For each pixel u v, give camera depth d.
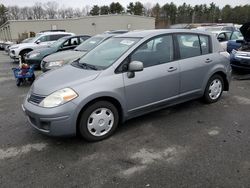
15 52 14.11
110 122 3.95
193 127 4.28
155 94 4.33
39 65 10.55
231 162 3.21
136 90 4.07
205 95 5.23
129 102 4.05
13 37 42.75
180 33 4.70
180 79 4.61
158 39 4.38
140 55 4.15
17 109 5.48
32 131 4.30
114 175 3.04
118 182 2.91
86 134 3.74
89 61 4.44
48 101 3.52
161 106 4.52
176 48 4.59
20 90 7.27
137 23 47.84
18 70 7.82
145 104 4.25
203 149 3.55
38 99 3.65
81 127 3.69
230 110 5.02
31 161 3.39
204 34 5.10
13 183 2.94
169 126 4.34
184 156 3.39
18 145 3.83
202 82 5.03
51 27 44.41
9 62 14.71
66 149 3.67
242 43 8.88
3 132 4.29
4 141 3.96
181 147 3.63
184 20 74.75
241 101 5.58
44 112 3.47
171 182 2.88
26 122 4.70
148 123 4.47
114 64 3.93
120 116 4.11
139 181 2.91
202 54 5.00
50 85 3.72
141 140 3.87
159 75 4.29
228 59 5.46
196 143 3.73
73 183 2.91
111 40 4.74
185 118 4.66
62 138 3.99
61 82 3.73
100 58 4.33
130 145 3.73
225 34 11.87
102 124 3.86
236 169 3.06
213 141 3.77
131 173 3.06
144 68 4.17
